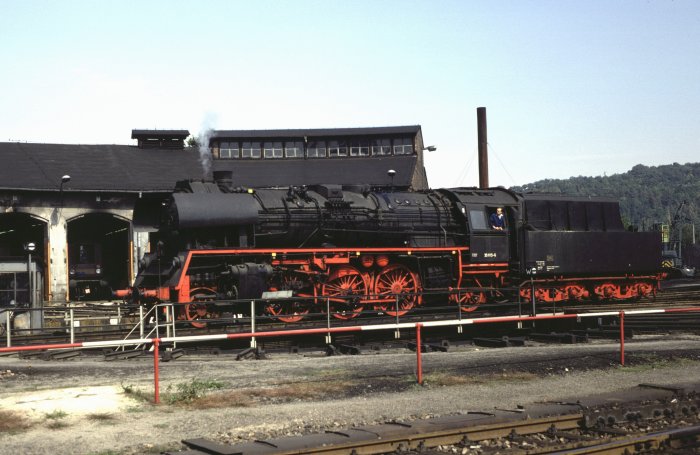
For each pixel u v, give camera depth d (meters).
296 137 54.31
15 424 11.48
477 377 15.62
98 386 14.45
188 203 21.67
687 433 10.17
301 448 9.45
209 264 21.98
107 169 42.91
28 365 17.03
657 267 31.64
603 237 29.86
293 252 22.78
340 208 24.48
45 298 39.03
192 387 13.81
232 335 16.11
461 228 26.67
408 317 23.47
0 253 43.81
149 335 20.42
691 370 16.70
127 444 10.34
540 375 16.05
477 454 9.52
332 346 19.91
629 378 15.74
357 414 12.16
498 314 24.94
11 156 41.91
